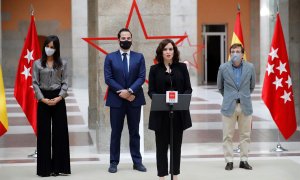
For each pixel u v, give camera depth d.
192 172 9.60
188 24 32.25
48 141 9.34
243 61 9.84
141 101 9.75
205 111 19.94
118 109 9.64
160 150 8.16
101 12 11.38
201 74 37.19
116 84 9.56
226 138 9.83
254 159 10.82
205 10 37.69
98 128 11.74
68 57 35.25
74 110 20.80
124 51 9.73
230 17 37.81
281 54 11.80
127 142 11.58
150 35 11.59
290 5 15.65
